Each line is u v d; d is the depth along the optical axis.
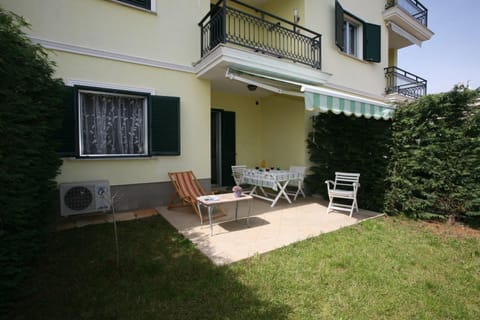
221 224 5.74
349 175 7.05
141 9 6.68
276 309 2.84
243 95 10.91
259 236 4.99
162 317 2.68
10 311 2.73
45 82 3.86
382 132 7.19
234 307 2.87
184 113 7.48
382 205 7.14
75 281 3.33
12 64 2.94
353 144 7.94
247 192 9.48
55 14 5.69
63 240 4.71
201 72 7.38
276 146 10.75
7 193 2.87
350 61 11.02
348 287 3.32
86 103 6.20
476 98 5.67
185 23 7.43
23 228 3.20
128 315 2.70
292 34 8.86
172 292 3.10
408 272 3.79
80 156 5.93
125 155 6.54
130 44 6.59
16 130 2.86
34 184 3.59
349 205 7.79
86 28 6.03
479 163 5.70
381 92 12.59
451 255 4.42
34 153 3.37
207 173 7.92
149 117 6.78
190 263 3.85
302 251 4.34
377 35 11.76
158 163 7.10
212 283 3.31
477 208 5.88
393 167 6.98
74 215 5.99
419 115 6.41
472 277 3.67
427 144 6.43
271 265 3.82
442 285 3.46
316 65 9.02
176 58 7.29
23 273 3.09
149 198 7.00
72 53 5.87
